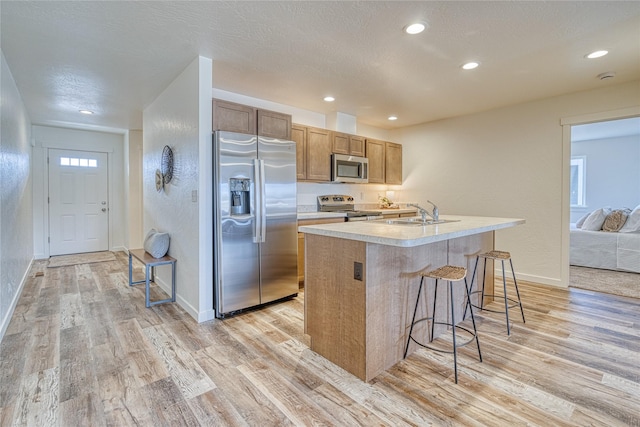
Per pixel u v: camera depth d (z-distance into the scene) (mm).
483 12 2117
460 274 2039
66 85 3404
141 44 2545
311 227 2273
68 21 2207
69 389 1828
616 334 2549
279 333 2590
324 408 1681
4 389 1825
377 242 1772
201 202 2816
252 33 2387
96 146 5980
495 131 4402
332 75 3215
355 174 4703
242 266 2990
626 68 3035
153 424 1560
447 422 1575
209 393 1801
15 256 3262
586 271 4633
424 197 5242
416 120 5055
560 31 2361
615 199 6914
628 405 1697
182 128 3100
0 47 2566
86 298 3424
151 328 2676
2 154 2654
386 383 1910
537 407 1685
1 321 2490
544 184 3990
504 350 2303
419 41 2516
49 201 5562
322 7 2062
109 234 6172
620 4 2021
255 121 3229
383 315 2037
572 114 3756
